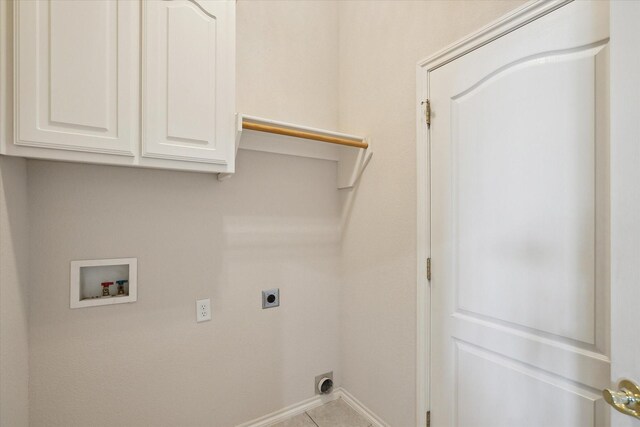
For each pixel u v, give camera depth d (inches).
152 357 56.6
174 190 58.8
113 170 53.3
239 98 67.4
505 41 43.4
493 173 45.1
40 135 38.4
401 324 61.7
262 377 68.7
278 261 70.9
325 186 78.0
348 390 76.6
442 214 52.8
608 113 34.1
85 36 40.9
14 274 42.3
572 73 36.9
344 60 78.7
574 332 36.9
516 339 42.4
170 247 58.3
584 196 36.0
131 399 54.7
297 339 73.5
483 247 46.5
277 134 65.1
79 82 40.6
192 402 60.6
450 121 51.4
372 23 69.1
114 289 54.0
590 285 35.6
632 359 25.5
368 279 70.2
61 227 49.2
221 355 63.8
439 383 53.7
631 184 25.9
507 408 43.8
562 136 37.8
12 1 37.7
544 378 39.8
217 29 50.9
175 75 47.0
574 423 36.9
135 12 44.3
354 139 71.3
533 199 40.5
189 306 60.2
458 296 50.4
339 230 79.9
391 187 64.1
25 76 37.8
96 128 41.8
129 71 43.8
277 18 72.5
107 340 52.8
